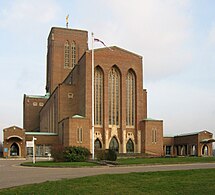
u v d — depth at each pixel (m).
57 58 124.44
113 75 84.19
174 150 98.81
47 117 113.12
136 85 85.44
